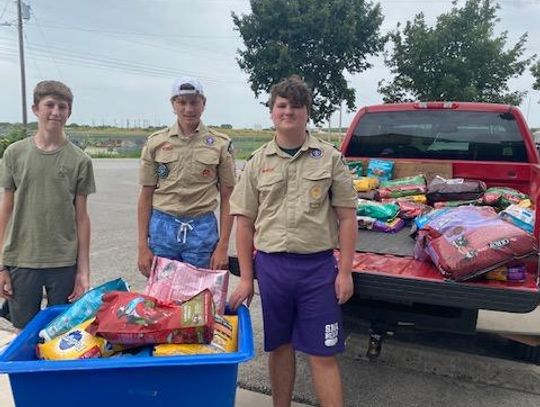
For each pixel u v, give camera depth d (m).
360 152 5.05
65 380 1.94
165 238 3.22
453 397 3.25
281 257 2.58
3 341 3.96
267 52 28.59
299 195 2.53
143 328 2.08
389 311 3.07
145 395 1.97
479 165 4.53
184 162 3.16
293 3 28.52
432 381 3.45
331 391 2.64
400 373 3.56
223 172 3.26
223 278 2.57
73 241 3.01
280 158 2.58
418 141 4.83
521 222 3.05
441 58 24.33
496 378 3.46
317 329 2.59
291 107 2.50
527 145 4.46
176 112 3.12
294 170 2.55
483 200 3.95
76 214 3.04
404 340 4.09
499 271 2.61
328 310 2.59
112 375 1.94
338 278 2.61
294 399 3.23
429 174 4.68
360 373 3.56
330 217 2.60
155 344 2.11
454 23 24.25
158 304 2.21
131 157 32.00
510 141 4.53
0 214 2.94
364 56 30.95
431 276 2.71
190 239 3.23
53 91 2.80
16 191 2.88
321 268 2.58
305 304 2.60
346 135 5.07
